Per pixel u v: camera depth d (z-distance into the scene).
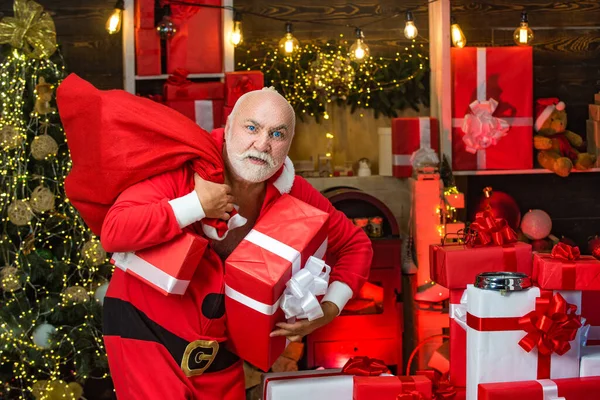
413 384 2.52
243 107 2.41
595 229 4.89
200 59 4.21
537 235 4.56
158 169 2.33
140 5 4.13
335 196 3.98
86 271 3.88
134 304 2.41
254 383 3.89
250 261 2.36
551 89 4.77
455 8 4.64
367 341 3.98
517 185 4.82
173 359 2.38
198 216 2.29
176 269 2.27
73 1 4.37
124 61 4.19
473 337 2.44
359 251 2.73
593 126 4.60
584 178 4.87
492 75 4.36
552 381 2.41
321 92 4.44
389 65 4.50
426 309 4.03
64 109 2.41
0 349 3.60
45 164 3.74
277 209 2.51
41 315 3.68
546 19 4.73
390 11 4.58
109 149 2.32
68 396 3.70
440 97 4.33
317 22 4.54
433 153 4.28
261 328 2.38
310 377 2.63
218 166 2.35
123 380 2.41
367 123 4.59
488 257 2.70
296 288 2.34
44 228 3.78
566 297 2.49
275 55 4.44
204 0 4.20
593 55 4.79
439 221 4.04
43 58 3.77
